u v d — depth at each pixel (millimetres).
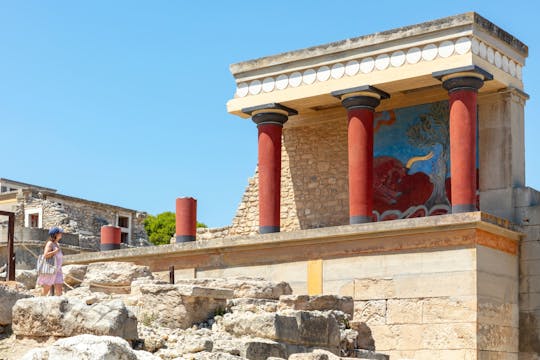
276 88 26641
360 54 25125
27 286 21344
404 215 27062
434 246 21828
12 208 45844
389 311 22109
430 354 21328
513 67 25219
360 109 25031
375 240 22703
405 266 22125
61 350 11266
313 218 28859
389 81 24453
